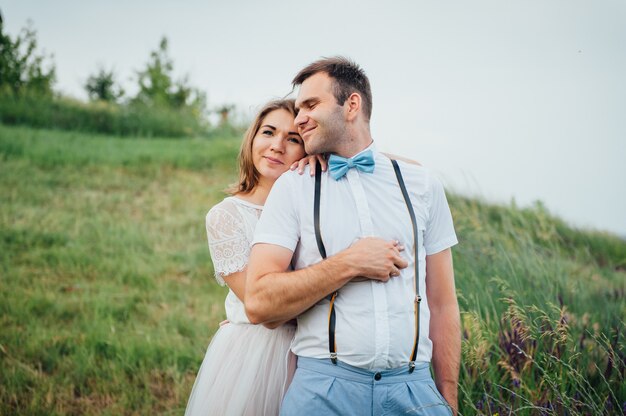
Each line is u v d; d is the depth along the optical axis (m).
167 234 7.49
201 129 13.90
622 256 6.88
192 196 9.02
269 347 2.62
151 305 5.48
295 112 2.81
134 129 13.07
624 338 3.21
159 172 9.99
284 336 2.64
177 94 16.27
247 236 2.64
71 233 7.11
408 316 2.20
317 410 2.12
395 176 2.36
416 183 2.39
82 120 12.70
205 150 11.41
